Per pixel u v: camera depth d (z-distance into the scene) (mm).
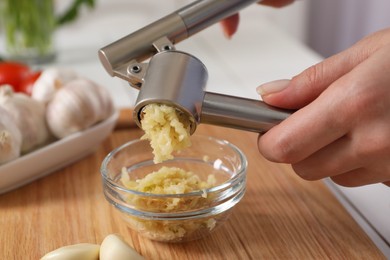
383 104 292
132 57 333
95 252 340
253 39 839
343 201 422
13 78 546
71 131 462
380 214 398
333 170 325
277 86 320
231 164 390
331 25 956
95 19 930
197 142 410
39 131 456
